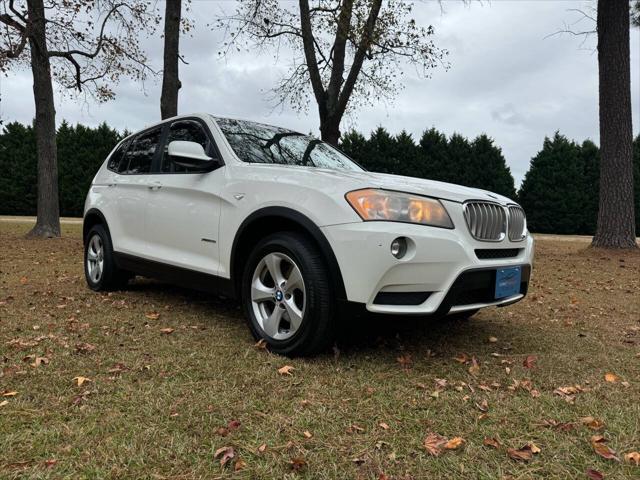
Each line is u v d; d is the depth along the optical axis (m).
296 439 2.04
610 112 9.95
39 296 4.69
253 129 4.12
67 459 1.85
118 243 4.62
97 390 2.46
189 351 3.07
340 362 2.96
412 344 3.41
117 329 3.55
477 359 3.14
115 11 12.64
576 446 2.04
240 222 3.29
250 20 11.98
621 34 9.75
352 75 11.06
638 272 7.42
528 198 29.53
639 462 1.92
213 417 2.20
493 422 2.24
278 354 3.04
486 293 3.03
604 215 10.16
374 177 3.13
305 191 2.97
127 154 4.95
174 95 10.16
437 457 1.94
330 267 2.77
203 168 3.72
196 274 3.67
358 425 2.17
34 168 27.64
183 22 11.87
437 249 2.73
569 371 2.97
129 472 1.78
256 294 3.21
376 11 10.55
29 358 2.88
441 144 28.70
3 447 1.92
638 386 2.75
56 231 12.21
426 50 11.38
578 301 5.22
